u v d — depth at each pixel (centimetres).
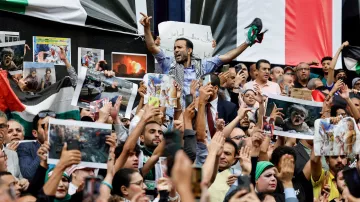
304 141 1026
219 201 852
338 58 1441
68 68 1067
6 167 806
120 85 952
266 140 951
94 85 937
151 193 857
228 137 927
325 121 966
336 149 962
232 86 1205
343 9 1447
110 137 786
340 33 1439
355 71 1454
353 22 1462
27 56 1159
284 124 995
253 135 862
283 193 861
